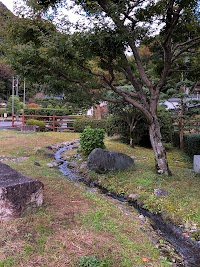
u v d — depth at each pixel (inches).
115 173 196.2
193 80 213.8
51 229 94.2
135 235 104.1
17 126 524.7
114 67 171.9
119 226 108.9
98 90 199.0
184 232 116.0
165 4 150.6
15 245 81.7
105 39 141.3
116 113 299.6
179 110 305.6
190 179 172.1
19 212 99.7
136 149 290.2
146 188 160.1
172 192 150.1
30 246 81.8
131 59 213.9
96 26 140.8
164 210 134.3
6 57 165.5
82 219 107.1
